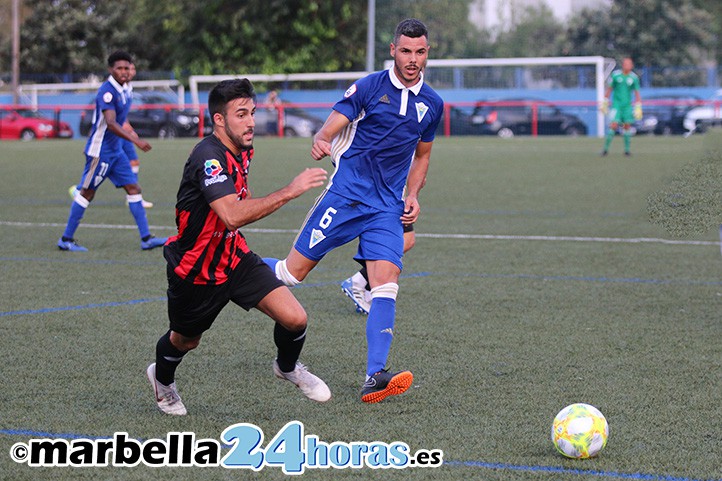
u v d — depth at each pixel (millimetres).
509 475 11578
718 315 20906
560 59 110438
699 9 136750
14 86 133625
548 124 106125
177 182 53562
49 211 40750
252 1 132125
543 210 40906
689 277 25562
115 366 16562
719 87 115875
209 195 12570
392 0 139000
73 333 18922
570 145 85250
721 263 27781
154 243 30016
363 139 16078
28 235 33375
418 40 15734
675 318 20609
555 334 19047
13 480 11492
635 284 24500
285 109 111750
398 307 21594
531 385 15469
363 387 14633
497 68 115875
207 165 12648
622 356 17375
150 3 143875
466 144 88750
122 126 29688
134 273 25906
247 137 12844
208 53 136125
